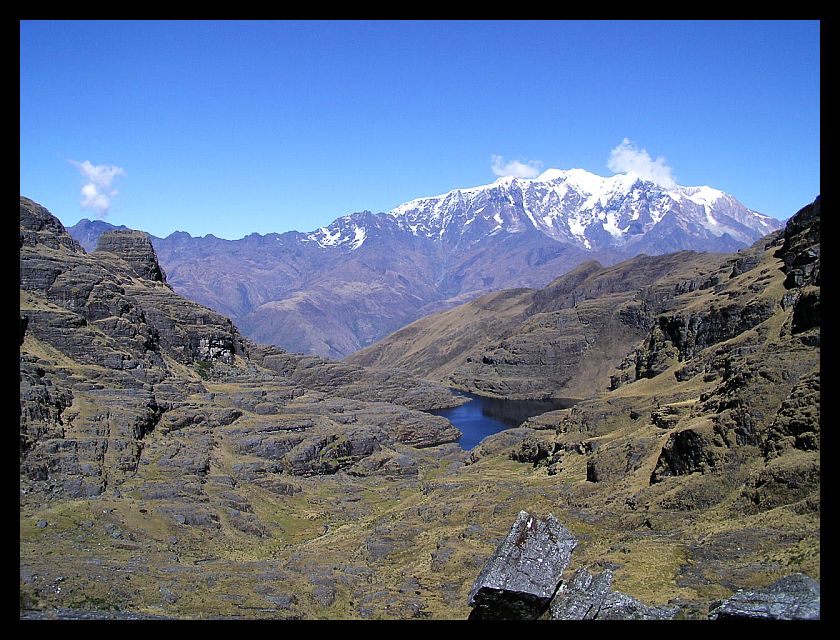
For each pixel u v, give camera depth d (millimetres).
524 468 135375
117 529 77500
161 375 140500
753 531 52969
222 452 124000
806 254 122438
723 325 139625
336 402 199500
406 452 165875
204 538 84688
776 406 71062
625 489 80750
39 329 124500
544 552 33406
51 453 91188
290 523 103875
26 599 40062
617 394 146625
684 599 38219
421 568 62500
